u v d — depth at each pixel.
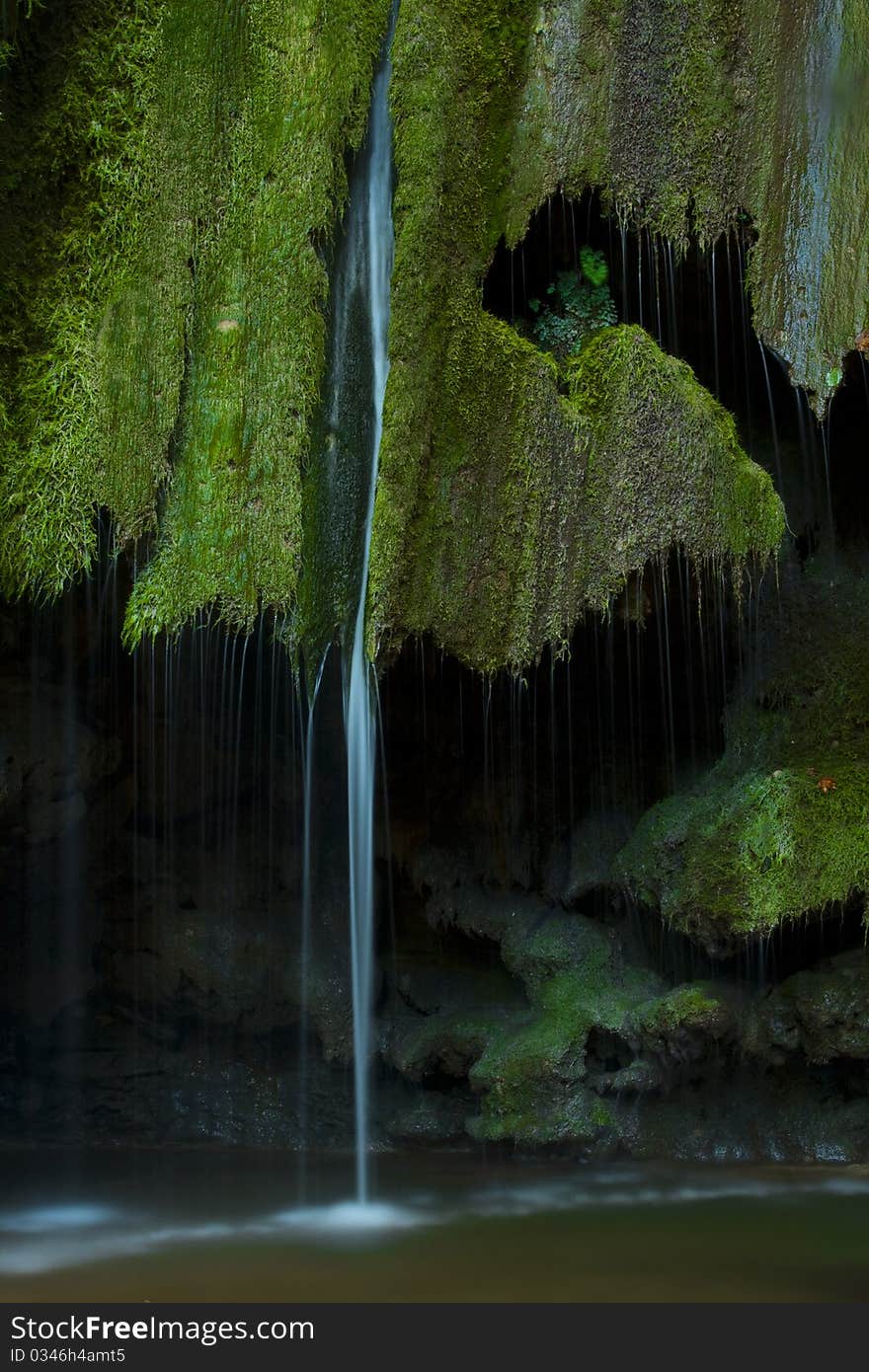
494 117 7.63
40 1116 11.02
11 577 7.40
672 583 8.28
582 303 8.22
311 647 7.64
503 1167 9.07
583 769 9.91
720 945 8.45
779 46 7.89
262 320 7.53
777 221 7.85
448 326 7.37
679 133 7.92
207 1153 10.19
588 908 9.88
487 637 7.34
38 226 7.62
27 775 9.43
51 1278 6.09
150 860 10.85
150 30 7.70
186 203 7.62
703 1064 9.02
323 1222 7.25
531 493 7.38
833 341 7.69
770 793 8.38
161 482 7.48
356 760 9.58
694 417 7.58
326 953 10.71
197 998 10.98
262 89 7.65
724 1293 5.78
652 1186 8.16
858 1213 7.40
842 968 8.63
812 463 9.09
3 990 10.80
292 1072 11.00
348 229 7.68
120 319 7.49
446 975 10.62
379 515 7.17
